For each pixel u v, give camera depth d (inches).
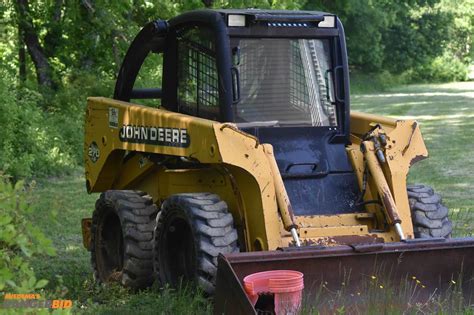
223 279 306.5
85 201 698.8
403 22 3321.9
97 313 357.7
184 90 409.7
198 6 948.6
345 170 382.9
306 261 327.0
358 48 3004.4
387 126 390.9
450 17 3398.1
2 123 804.0
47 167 856.3
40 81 1064.2
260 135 378.6
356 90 2792.8
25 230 217.9
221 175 380.2
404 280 340.8
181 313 345.7
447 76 3444.9
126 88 467.8
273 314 310.7
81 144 944.9
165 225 380.5
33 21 1092.5
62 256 496.7
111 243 435.8
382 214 371.6
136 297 383.9
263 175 351.3
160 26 414.6
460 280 344.5
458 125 1432.1
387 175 372.5
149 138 398.9
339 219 367.2
